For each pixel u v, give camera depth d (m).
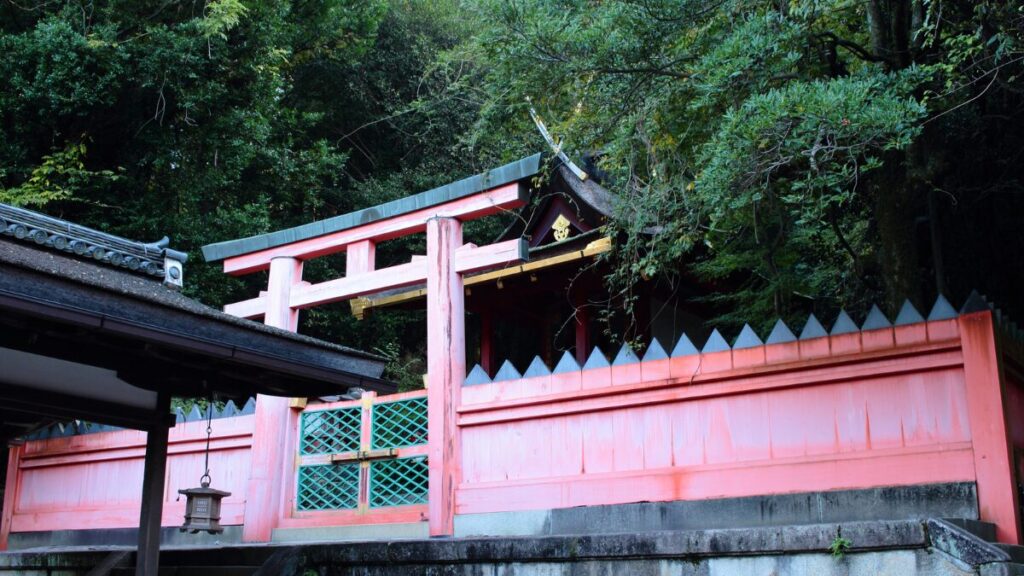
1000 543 5.85
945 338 6.59
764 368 7.30
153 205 17.34
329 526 9.80
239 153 18.38
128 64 15.62
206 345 5.83
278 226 22.05
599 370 8.22
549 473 8.36
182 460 11.13
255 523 10.06
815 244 13.01
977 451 6.30
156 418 7.07
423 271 9.81
